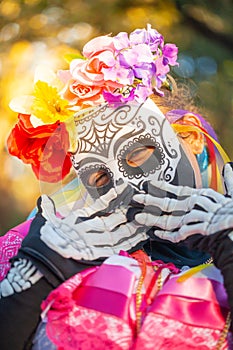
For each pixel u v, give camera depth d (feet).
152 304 4.64
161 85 5.48
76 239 4.84
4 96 15.38
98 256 4.84
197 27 16.75
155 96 5.41
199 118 5.56
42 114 5.16
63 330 4.57
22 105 5.23
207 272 4.79
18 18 16.11
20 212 19.08
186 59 16.37
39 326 4.68
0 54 15.96
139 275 4.77
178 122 5.36
